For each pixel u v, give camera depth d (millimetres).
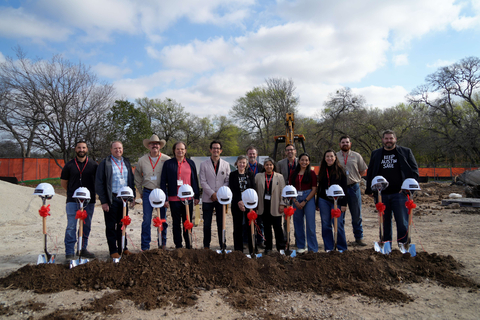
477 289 3459
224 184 5332
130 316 2936
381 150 5188
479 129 28250
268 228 5074
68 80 21656
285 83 37875
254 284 3645
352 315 2932
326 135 36719
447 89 30484
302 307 3131
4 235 7184
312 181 5109
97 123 22578
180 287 3561
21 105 20797
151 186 5270
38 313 2994
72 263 4016
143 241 5156
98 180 4797
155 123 43594
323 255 4078
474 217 8477
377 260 3951
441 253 4922
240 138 44188
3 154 33156
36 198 11133
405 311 2988
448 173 30516
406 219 4906
